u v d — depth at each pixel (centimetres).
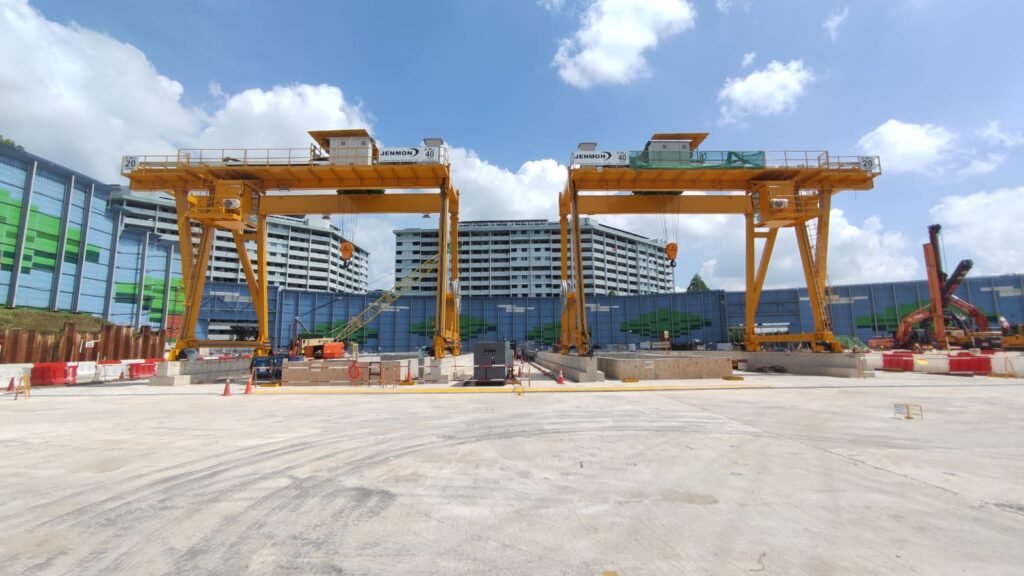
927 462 705
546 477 648
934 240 4628
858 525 461
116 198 10862
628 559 394
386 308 6512
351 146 2534
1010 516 482
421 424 1095
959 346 4594
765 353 2777
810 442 855
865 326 5988
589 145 2661
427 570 380
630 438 909
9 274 3788
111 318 4625
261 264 2611
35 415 1286
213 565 395
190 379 2302
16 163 3881
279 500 563
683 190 2711
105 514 520
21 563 402
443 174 2572
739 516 490
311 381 2192
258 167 2423
